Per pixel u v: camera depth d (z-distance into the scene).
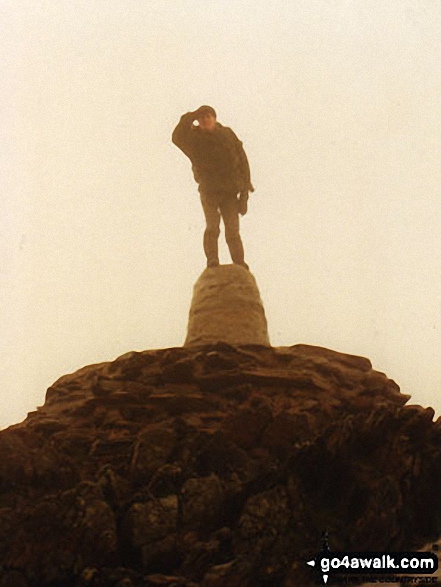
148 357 31.66
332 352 33.25
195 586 23.95
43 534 25.02
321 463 26.11
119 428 29.31
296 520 25.31
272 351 32.53
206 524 25.55
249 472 26.38
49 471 27.45
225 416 29.06
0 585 24.42
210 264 35.31
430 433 27.81
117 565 24.84
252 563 24.42
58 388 32.50
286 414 27.77
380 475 26.48
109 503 25.75
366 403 30.16
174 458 26.88
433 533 26.77
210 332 33.62
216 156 35.44
